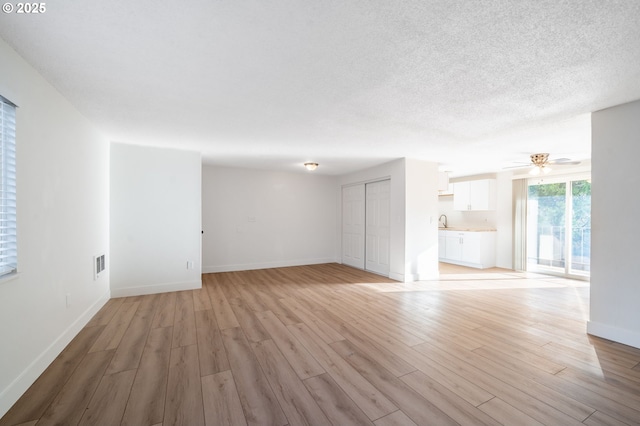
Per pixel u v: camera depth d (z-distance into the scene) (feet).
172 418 5.41
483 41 5.50
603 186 8.91
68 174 8.54
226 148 14.38
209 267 19.58
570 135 11.66
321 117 9.79
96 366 7.23
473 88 7.54
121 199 13.38
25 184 6.36
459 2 4.47
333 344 8.56
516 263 20.49
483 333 9.41
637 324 8.32
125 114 9.57
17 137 6.06
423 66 6.46
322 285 16.03
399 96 8.05
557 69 6.53
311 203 23.15
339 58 6.15
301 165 19.34
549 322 10.43
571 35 5.27
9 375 5.73
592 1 4.42
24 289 6.28
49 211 7.41
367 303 12.69
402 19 4.89
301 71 6.72
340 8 4.61
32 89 6.59
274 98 8.23
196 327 9.83
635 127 8.29
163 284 14.30
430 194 17.63
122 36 5.41
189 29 5.18
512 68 6.51
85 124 9.90
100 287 11.76
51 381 6.59
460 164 18.47
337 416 5.46
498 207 21.89
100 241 11.72
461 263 22.72
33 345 6.61
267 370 7.09
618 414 5.50
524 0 4.41
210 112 9.38
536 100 8.25
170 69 6.64
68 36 5.41
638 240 8.28
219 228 19.93
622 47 5.62
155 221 14.08
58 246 7.90
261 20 4.92
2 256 5.71
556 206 19.07
